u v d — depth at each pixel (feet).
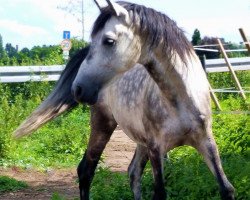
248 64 58.75
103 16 16.17
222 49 48.70
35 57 61.16
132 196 22.89
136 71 18.49
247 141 25.25
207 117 17.28
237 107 45.52
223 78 57.52
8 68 48.39
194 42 65.36
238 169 21.38
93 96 16.11
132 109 18.48
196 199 20.57
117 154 36.52
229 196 17.11
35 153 36.35
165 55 16.71
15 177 31.01
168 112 17.16
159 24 16.46
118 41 16.02
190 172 21.90
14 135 21.39
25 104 42.75
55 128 41.60
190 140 17.46
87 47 20.97
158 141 17.53
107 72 16.12
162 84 16.99
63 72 21.24
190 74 17.16
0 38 82.89
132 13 16.22
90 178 22.68
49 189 28.35
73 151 36.68
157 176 17.53
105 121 21.67
